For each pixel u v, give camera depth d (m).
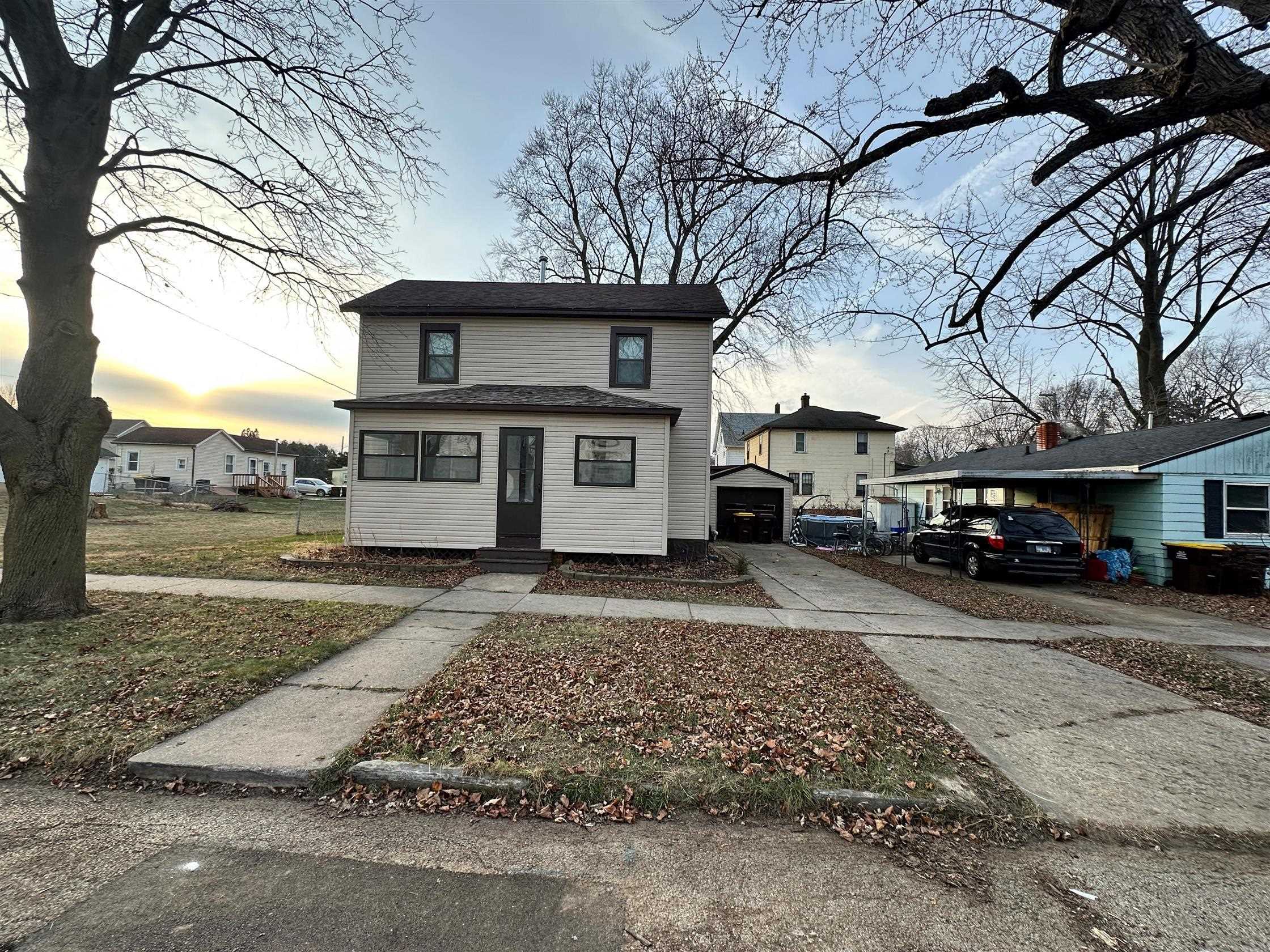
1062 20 3.02
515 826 2.83
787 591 9.69
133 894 2.24
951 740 3.83
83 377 6.43
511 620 6.71
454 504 10.85
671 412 10.73
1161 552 11.79
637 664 5.14
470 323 12.95
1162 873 2.56
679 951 2.04
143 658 4.89
